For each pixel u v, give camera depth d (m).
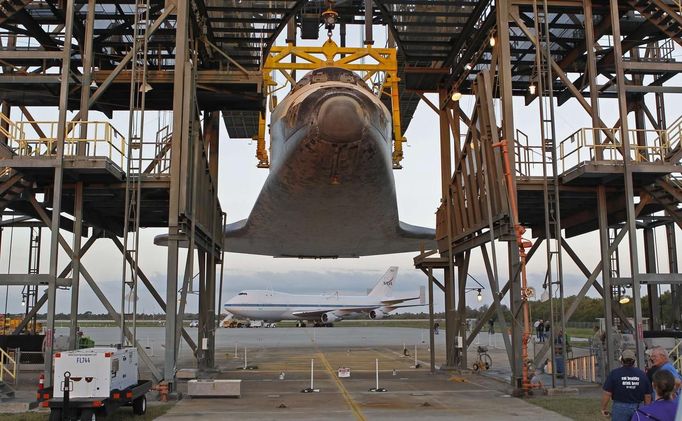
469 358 28.72
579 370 19.89
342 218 29.03
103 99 21.03
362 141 20.73
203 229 18.81
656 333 20.88
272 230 32.75
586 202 19.28
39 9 21.00
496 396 15.51
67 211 19.22
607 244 16.89
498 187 17.27
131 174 16.61
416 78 24.91
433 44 23.12
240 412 12.89
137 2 16.50
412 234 34.41
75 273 15.23
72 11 15.73
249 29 21.20
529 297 15.50
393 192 27.17
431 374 21.14
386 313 89.88
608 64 21.72
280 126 23.77
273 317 83.50
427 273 22.48
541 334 39.28
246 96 20.44
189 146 17.02
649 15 17.98
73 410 10.45
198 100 21.08
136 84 19.55
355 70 27.02
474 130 19.62
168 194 17.67
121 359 11.55
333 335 57.81
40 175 15.93
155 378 15.78
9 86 19.55
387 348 36.75
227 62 23.39
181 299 16.14
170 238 15.72
